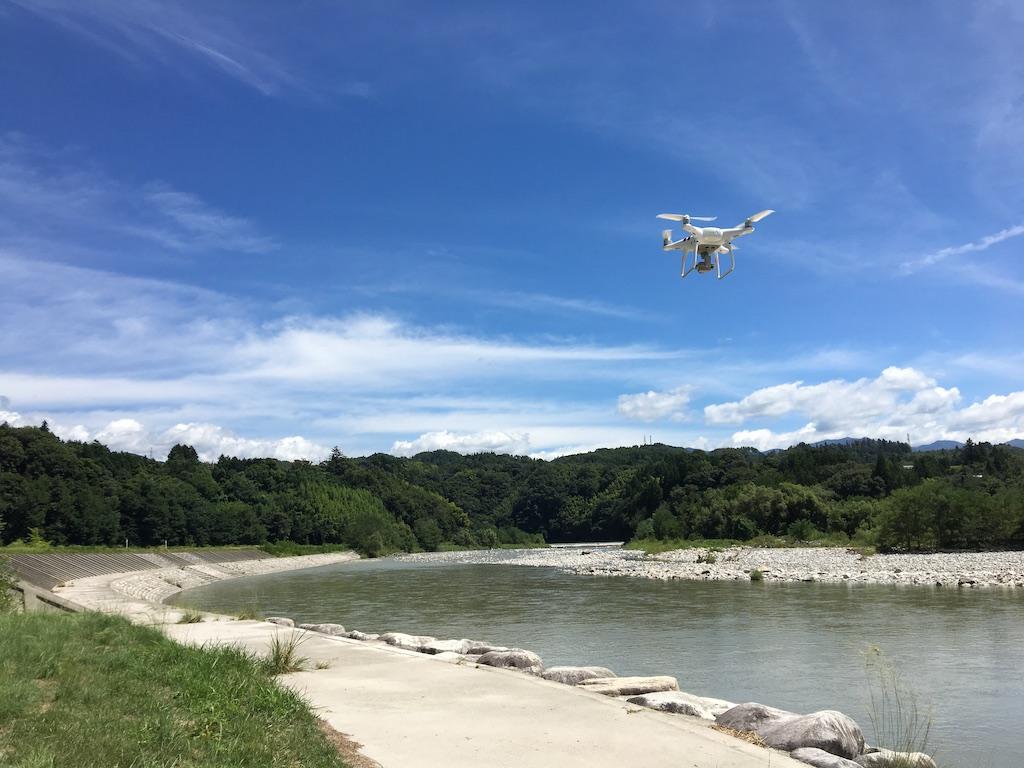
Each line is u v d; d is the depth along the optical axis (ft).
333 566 251.39
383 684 34.19
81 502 212.64
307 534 301.63
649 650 67.62
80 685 24.11
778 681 53.98
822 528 240.32
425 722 27.25
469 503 510.99
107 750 18.21
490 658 41.32
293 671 37.40
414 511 396.16
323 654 43.06
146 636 35.70
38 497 200.34
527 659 40.16
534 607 106.32
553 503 463.42
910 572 133.08
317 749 21.83
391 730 26.11
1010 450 337.31
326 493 354.95
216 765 18.45
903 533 183.62
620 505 398.21
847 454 366.22
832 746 26.14
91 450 277.23
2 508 190.80
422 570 214.69
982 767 35.19
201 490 301.22
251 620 61.57
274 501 310.45
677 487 350.64
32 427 239.71
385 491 396.78
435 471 565.94
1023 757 36.63
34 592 55.93
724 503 258.37
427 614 99.66
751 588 124.06
